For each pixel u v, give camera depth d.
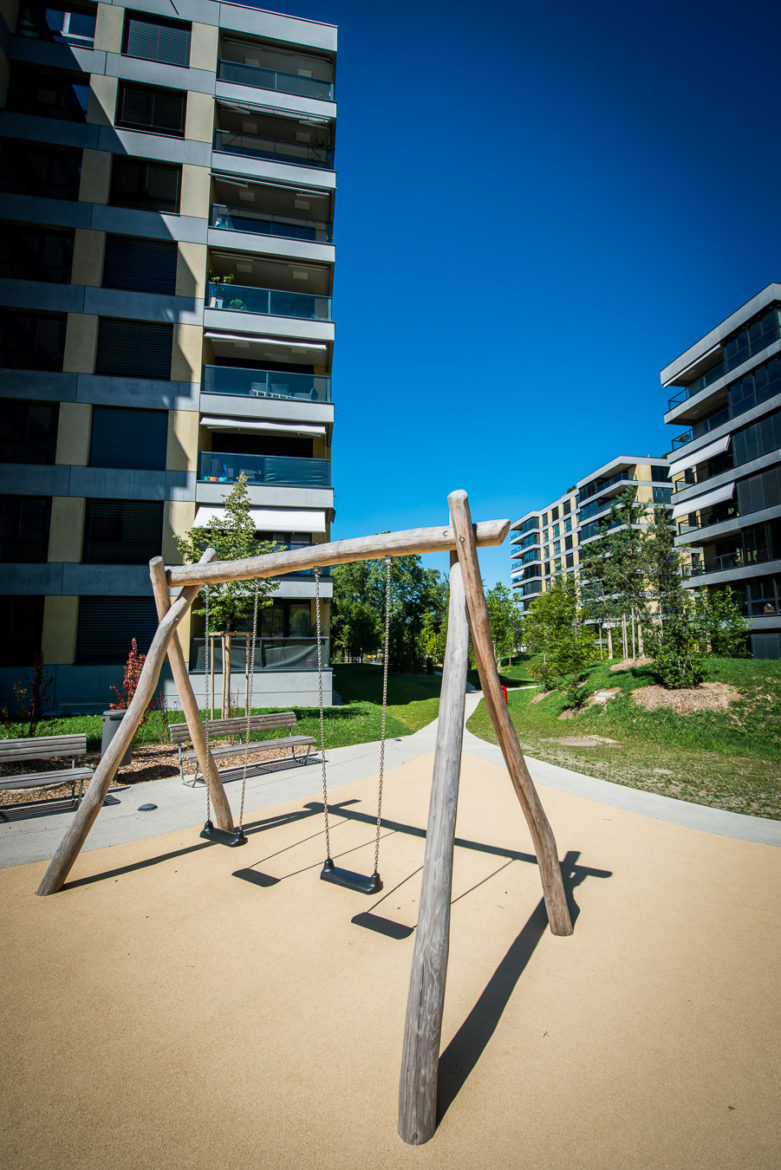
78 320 16.78
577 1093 2.25
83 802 4.25
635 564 22.92
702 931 3.58
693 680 13.79
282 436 19.19
